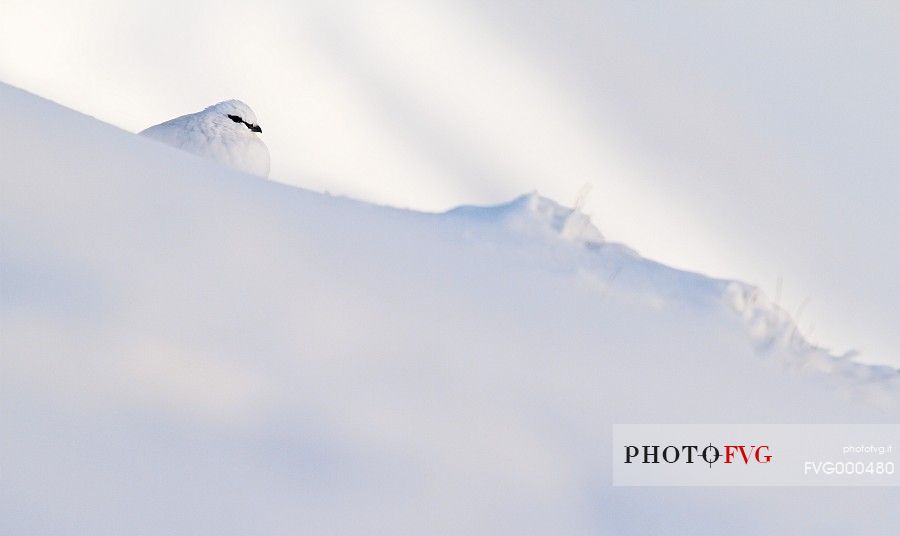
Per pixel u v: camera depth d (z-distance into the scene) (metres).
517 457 12.55
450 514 11.00
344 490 10.70
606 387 15.66
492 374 14.43
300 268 15.08
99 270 12.55
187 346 11.83
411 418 12.45
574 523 11.79
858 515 14.31
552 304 19.28
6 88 17.20
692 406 16.31
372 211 21.83
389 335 14.21
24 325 10.98
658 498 12.96
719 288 25.09
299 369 12.46
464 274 18.75
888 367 24.64
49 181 14.11
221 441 10.69
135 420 10.43
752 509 13.62
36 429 9.73
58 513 8.87
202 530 9.34
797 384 20.41
